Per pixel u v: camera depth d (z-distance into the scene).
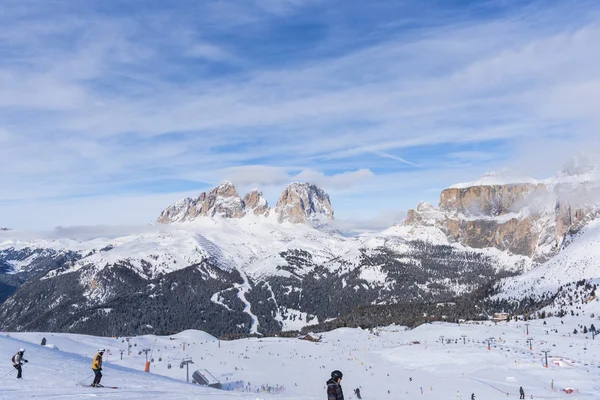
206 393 41.59
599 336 185.75
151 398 34.62
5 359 51.69
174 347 181.50
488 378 116.81
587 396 87.25
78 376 47.09
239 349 179.12
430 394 101.12
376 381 120.19
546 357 131.00
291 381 121.56
